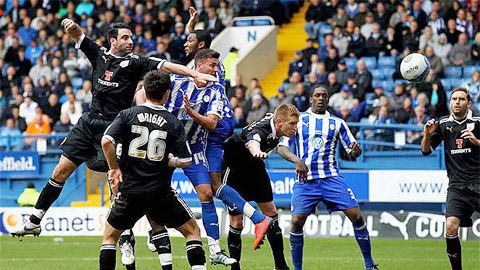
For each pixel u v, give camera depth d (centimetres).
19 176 5519
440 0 5844
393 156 4972
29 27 6719
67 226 4744
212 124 2575
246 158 2722
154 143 2223
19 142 5619
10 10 6975
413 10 5856
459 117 2758
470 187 2744
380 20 5919
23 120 5978
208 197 2620
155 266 3341
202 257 2339
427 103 5125
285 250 3972
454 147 2758
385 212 4494
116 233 2302
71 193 5444
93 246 4275
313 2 6250
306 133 2858
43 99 6053
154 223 2464
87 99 5928
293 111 2619
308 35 6347
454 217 2756
